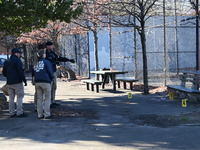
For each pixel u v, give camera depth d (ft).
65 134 22.44
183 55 93.15
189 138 20.48
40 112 28.78
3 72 30.45
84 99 42.78
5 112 32.60
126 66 85.10
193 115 28.25
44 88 28.17
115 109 33.30
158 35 89.10
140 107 34.01
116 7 48.26
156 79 67.41
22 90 29.94
